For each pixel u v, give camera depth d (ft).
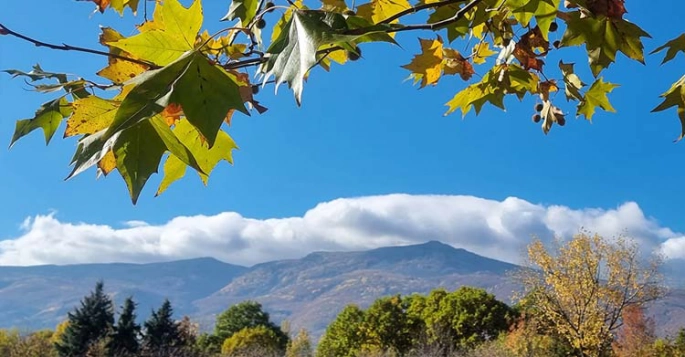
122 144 3.25
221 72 3.37
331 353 157.89
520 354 102.83
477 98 7.17
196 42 4.05
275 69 3.57
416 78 6.98
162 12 3.78
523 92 7.22
